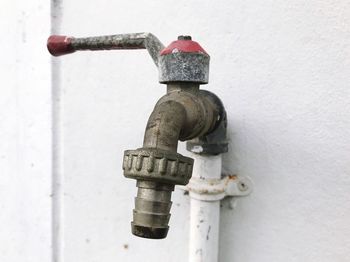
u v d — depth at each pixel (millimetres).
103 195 519
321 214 410
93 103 517
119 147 506
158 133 282
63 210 543
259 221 438
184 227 471
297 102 412
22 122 569
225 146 410
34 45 544
